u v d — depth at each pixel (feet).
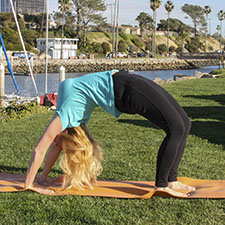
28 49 202.59
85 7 258.16
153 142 21.44
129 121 27.89
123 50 270.87
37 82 107.45
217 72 94.32
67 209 11.60
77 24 266.36
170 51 324.80
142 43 317.42
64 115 12.37
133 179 14.99
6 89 86.38
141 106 11.57
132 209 11.53
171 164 11.98
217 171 16.08
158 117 11.56
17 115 38.22
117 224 10.67
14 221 10.91
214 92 46.24
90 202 12.09
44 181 14.08
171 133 11.59
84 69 186.70
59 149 13.93
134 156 18.48
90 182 13.47
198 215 11.10
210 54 237.45
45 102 48.78
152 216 11.10
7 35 199.52
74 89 12.28
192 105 36.11
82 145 12.82
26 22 274.57
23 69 154.51
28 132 25.09
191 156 18.47
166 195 12.28
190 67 224.33
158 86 12.16
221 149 19.97
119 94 11.74
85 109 12.49
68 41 208.74
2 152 19.67
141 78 11.91
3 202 12.12
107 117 30.42
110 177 15.26
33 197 12.49
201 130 24.71
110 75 12.02
